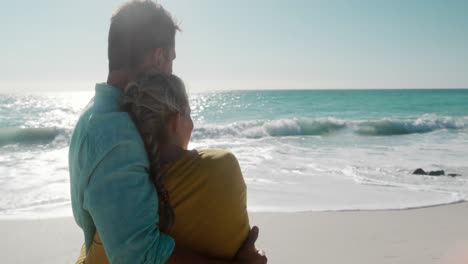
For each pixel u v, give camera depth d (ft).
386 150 46.68
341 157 40.52
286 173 31.42
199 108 129.29
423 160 39.22
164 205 4.26
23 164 35.24
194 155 4.50
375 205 22.34
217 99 177.99
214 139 60.23
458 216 20.45
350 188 26.53
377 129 69.97
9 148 49.16
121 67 4.71
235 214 4.55
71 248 15.66
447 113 116.47
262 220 19.35
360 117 102.58
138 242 3.90
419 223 19.22
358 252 15.42
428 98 190.19
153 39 4.63
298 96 208.54
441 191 25.96
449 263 14.24
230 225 4.53
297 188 26.25
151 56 4.68
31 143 53.36
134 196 3.95
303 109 129.08
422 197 24.27
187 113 4.67
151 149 4.23
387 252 15.40
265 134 64.39
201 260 4.31
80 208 4.35
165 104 4.35
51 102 151.94
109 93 4.54
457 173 32.76
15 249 15.46
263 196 23.91
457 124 74.59
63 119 88.38
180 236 4.41
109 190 3.94
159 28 4.66
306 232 17.71
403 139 60.23
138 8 4.61
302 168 33.73
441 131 72.13
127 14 4.60
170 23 4.80
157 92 4.32
